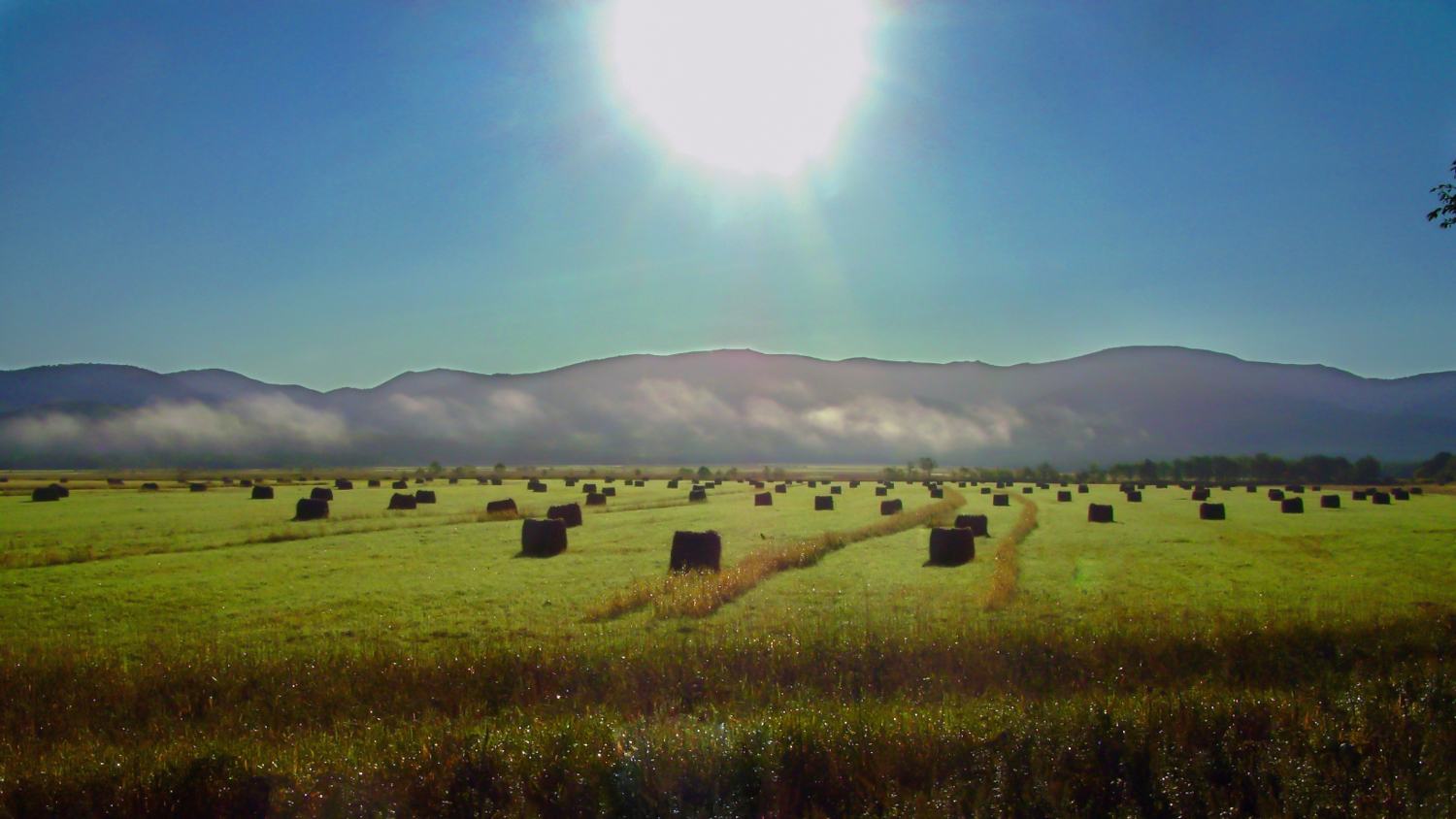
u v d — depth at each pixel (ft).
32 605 63.36
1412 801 23.32
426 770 26.23
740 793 24.49
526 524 96.89
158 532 114.93
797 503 198.49
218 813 24.75
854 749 26.66
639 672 40.09
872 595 66.74
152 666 43.01
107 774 26.86
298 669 42.14
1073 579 75.36
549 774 25.70
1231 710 30.07
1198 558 91.61
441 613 60.54
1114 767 26.20
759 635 48.47
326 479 328.70
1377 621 49.24
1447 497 245.24
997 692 37.32
